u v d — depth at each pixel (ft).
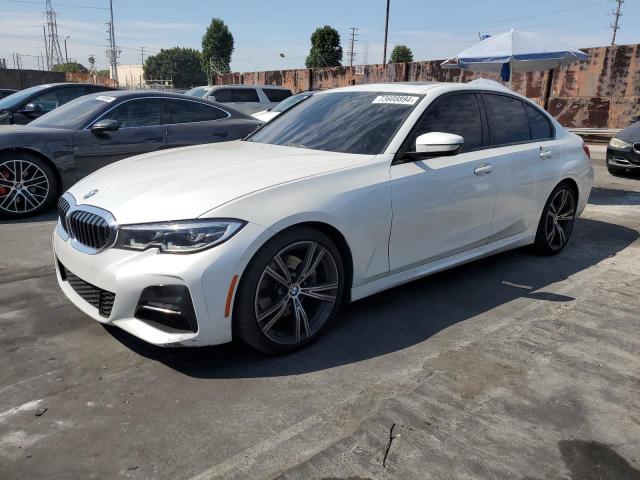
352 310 12.03
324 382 9.04
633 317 11.91
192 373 9.25
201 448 7.34
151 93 22.63
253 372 9.31
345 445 7.42
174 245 8.57
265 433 7.68
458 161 12.44
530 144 14.82
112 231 8.98
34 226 18.80
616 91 56.80
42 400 8.38
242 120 24.99
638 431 7.88
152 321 8.86
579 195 16.56
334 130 12.57
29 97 27.12
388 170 11.02
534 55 29.01
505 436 7.68
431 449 7.37
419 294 13.07
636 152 30.27
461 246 12.87
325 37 160.97
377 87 13.67
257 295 9.14
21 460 7.06
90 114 21.18
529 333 11.00
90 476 6.81
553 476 6.93
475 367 9.59
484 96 13.94
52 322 11.07
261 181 9.62
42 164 19.80
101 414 8.06
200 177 9.99
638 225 20.67
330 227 9.95
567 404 8.50
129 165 11.71
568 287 13.75
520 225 14.67
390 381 9.10
